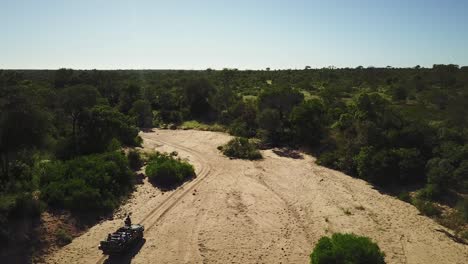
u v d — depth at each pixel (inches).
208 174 1702.8
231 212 1248.8
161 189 1467.8
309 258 966.4
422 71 5246.1
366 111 2117.4
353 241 853.2
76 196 1141.1
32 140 1267.2
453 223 1217.4
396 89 3358.8
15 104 1245.7
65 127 1974.7
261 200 1373.0
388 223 1210.0
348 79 5004.9
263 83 4722.0
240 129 2578.7
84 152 1708.9
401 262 968.3
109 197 1266.0
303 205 1338.6
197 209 1266.0
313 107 2283.5
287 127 2498.8
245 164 1892.2
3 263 858.8
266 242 1047.0
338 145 2048.5
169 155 1971.0
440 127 1971.0
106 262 917.2
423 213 1306.6
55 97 1941.4
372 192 1518.2
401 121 1948.8
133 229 995.3
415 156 1636.3
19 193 1083.3
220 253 979.3
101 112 1855.3
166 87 4461.1
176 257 952.9
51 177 1266.0
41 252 933.8
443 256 1008.9
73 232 1047.6
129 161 1707.7
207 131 2755.9
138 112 3009.4
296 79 5137.8
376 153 1688.0
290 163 1929.1
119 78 4579.2
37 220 1024.9
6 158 1240.2
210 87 3398.1
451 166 1529.3
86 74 4276.6
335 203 1369.3
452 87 3757.4
